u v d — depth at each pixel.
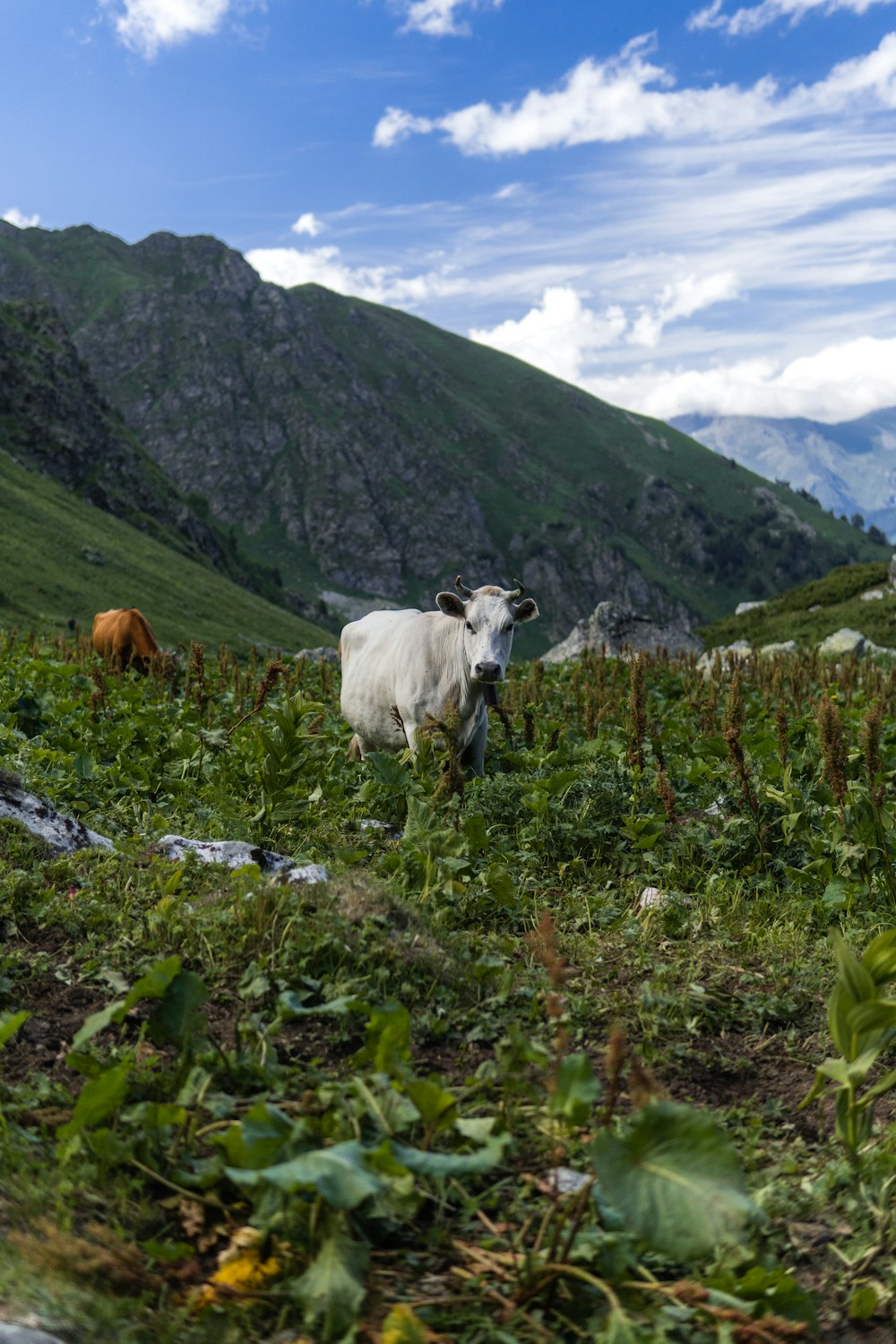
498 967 5.50
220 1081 4.32
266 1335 3.08
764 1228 3.69
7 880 5.84
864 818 7.75
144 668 19.23
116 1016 4.01
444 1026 5.12
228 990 5.17
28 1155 3.71
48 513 119.75
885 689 15.96
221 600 126.94
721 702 16.48
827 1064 4.20
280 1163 3.34
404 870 7.04
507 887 6.80
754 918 7.53
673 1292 3.21
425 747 9.55
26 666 16.44
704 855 8.52
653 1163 3.20
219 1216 3.54
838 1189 4.19
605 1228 3.50
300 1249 3.26
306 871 6.58
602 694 14.88
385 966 5.47
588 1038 5.43
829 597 45.06
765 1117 4.84
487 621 9.77
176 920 5.66
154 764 10.23
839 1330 3.47
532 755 10.41
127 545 127.88
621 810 9.26
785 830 8.51
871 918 7.29
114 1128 3.87
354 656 11.87
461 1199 3.84
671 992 5.91
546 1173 4.03
